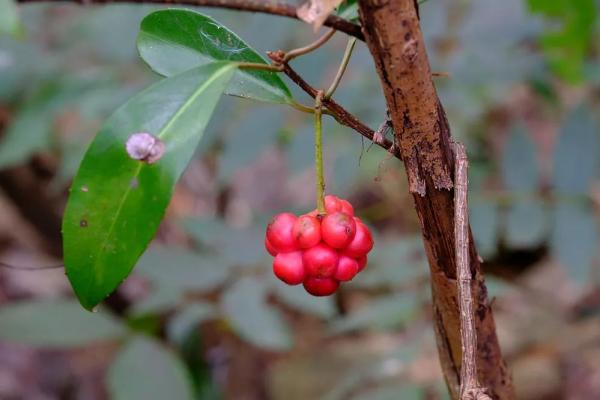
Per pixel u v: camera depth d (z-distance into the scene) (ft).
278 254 1.39
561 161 2.35
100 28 2.65
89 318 2.14
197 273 2.14
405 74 1.28
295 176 2.30
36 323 2.10
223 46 1.39
